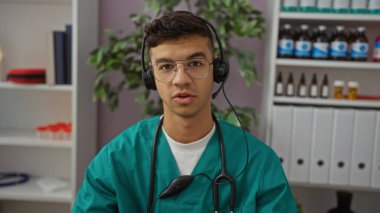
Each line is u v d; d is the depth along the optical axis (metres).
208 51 0.75
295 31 1.56
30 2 1.73
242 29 1.47
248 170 0.84
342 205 1.58
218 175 0.83
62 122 1.79
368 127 1.44
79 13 1.50
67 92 1.83
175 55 0.72
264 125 1.63
